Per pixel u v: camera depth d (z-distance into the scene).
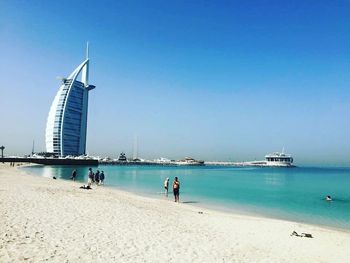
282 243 16.12
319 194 51.12
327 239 17.61
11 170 86.62
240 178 103.44
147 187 55.06
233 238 16.38
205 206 32.38
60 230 14.16
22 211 17.55
